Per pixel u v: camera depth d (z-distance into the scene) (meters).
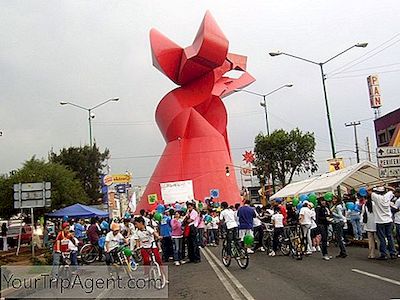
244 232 14.95
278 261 14.89
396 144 30.16
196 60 47.62
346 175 20.86
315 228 16.34
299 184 29.94
